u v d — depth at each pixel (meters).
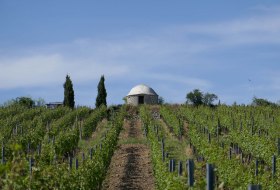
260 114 38.16
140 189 20.50
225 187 17.39
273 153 22.27
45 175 13.26
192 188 11.59
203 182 11.80
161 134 30.05
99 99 58.41
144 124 37.28
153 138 26.69
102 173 20.09
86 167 17.44
